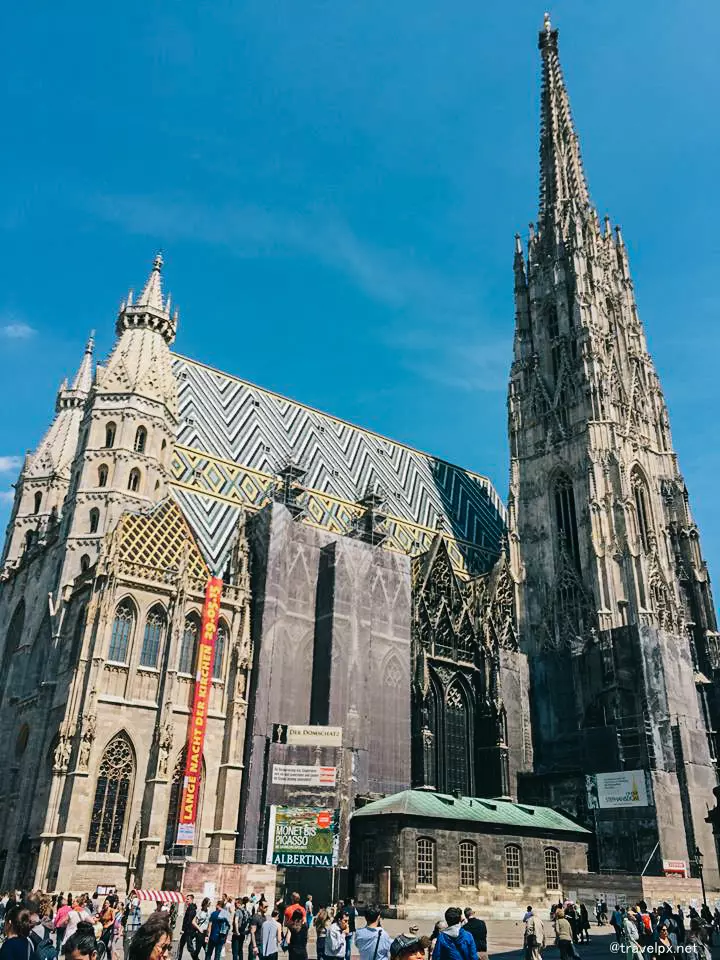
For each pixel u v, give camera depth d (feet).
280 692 255.50
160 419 291.58
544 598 361.51
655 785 278.05
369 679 276.00
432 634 308.81
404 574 303.07
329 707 258.78
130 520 252.83
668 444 388.16
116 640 231.71
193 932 130.41
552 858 259.39
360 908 219.41
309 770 233.76
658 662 306.55
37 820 215.51
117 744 220.84
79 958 35.17
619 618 329.93
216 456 325.83
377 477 395.14
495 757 301.63
